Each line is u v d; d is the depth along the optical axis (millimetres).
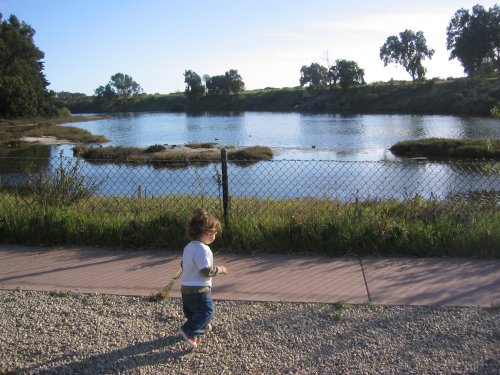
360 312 4258
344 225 6055
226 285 4926
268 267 5441
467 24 94750
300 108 114500
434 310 4250
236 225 6172
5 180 12055
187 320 3992
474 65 94812
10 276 5316
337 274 5184
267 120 77000
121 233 6340
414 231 5848
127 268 5512
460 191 11102
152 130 61844
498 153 25188
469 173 16359
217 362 3539
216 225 4035
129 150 32156
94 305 4527
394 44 111250
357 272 5227
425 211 6531
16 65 85188
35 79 89500
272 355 3611
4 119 75750
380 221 6039
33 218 6641
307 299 4555
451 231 5836
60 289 4938
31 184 8047
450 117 65812
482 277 4980
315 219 6207
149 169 19766
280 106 124125
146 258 5852
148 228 6371
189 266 3902
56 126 65750
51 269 5520
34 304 4566
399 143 30781
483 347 3621
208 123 74875
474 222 6074
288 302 4500
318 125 60250
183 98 153500
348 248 5848
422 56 109875
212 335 3934
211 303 3912
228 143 40156
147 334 3971
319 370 3404
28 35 98562
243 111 122812
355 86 115938
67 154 34062
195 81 151000
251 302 4527
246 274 5230
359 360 3508
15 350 3740
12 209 7043
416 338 3787
